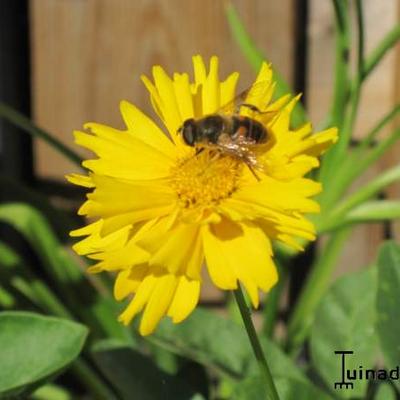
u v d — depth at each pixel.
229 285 0.35
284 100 0.37
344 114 0.46
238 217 0.35
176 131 0.37
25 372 0.38
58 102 0.51
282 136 0.36
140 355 0.41
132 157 0.37
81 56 0.50
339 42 0.44
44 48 0.50
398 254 0.40
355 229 0.51
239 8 0.50
